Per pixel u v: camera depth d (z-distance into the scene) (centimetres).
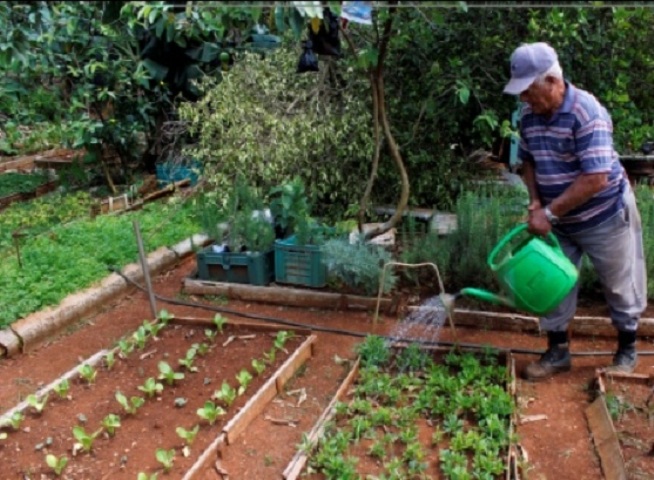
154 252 559
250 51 682
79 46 682
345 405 346
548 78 318
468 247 483
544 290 334
